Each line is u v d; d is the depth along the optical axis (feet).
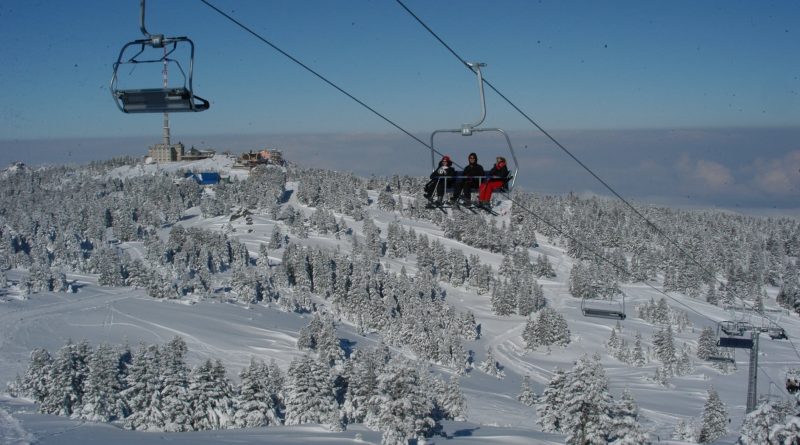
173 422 150.10
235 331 317.63
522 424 211.41
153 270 389.80
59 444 113.91
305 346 294.05
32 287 374.63
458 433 153.28
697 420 188.14
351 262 444.96
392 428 126.11
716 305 457.27
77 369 165.37
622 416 112.47
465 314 374.84
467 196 49.32
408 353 322.96
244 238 567.59
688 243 605.73
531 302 422.82
